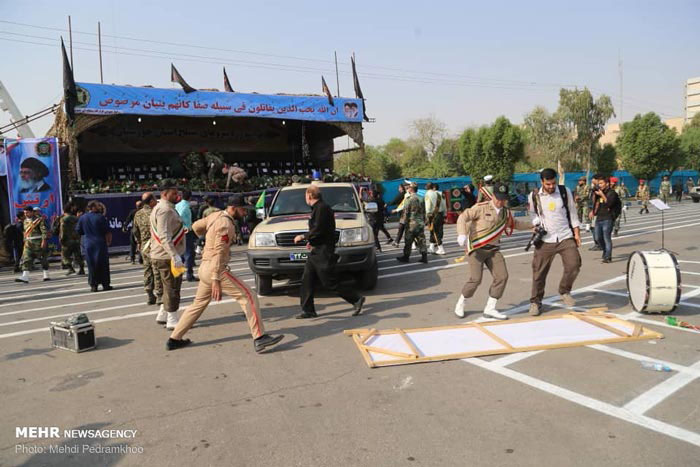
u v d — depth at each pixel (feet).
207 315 22.13
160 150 76.33
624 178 154.51
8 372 15.70
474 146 144.15
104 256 30.45
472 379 13.57
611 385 12.85
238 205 17.11
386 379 13.85
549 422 11.00
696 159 189.57
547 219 19.72
